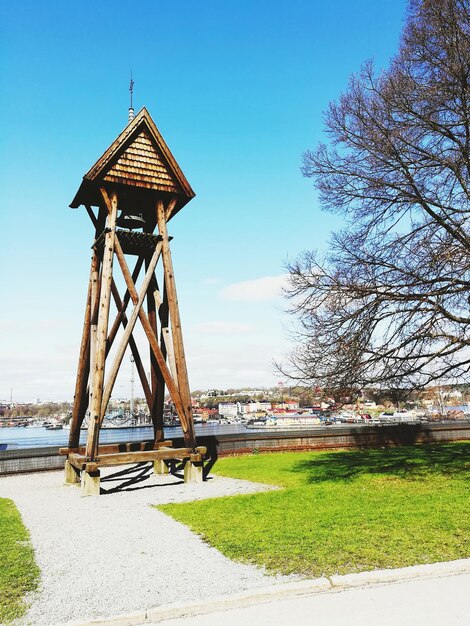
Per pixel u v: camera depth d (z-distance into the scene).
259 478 13.40
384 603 4.65
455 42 11.34
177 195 15.05
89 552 6.78
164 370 13.62
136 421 76.50
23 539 7.61
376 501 9.14
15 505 10.85
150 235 14.47
